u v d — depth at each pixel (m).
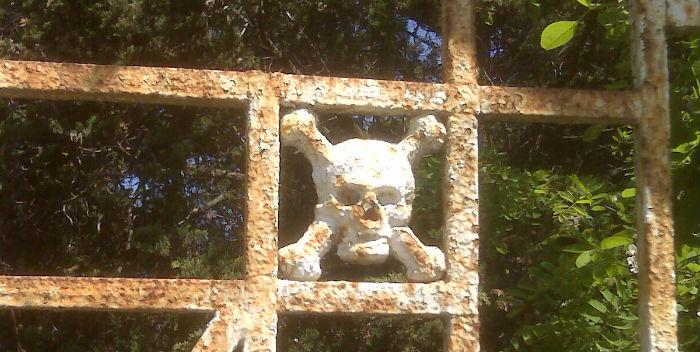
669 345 1.98
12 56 6.87
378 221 1.95
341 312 1.90
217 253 7.15
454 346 1.92
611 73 5.88
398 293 1.92
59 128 6.94
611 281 3.47
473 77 2.07
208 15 7.05
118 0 6.67
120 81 1.94
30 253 7.40
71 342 7.25
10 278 1.83
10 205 7.29
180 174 7.22
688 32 2.18
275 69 7.45
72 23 6.86
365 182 1.95
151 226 7.02
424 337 6.91
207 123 7.15
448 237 1.98
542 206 4.40
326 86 2.00
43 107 6.99
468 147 2.02
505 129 6.54
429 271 1.96
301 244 1.94
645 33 2.12
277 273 1.91
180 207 7.30
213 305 1.87
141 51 6.87
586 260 3.25
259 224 1.92
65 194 7.31
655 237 2.03
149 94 1.95
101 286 1.84
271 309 1.88
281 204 7.19
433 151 2.07
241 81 1.98
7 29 7.15
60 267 7.30
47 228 7.38
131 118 7.13
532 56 7.00
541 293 3.84
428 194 4.98
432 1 7.42
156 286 1.86
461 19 2.10
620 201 3.84
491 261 5.55
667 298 2.00
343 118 7.12
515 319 5.80
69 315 7.23
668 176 2.07
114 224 7.28
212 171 7.32
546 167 6.43
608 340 3.39
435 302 1.93
